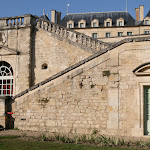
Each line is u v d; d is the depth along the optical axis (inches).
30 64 892.6
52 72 866.1
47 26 896.3
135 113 561.9
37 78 886.4
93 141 470.3
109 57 589.0
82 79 603.2
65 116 605.9
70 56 842.8
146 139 514.0
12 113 653.9
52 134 565.0
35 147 414.6
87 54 817.5
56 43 869.2
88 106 592.7
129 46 578.6
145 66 556.4
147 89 573.0
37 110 631.2
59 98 615.2
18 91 890.1
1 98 653.3
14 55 908.0
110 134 570.3
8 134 564.7
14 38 916.6
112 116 573.9
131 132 558.9
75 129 593.9
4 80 946.7
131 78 571.5
